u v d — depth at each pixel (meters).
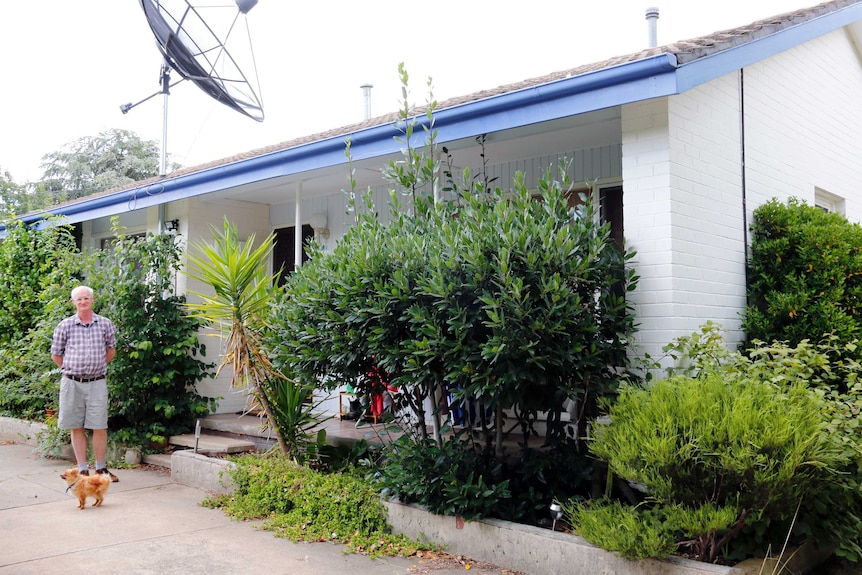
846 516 4.09
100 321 6.53
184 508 5.64
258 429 7.53
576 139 6.57
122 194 9.14
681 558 3.61
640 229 5.02
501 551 4.27
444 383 5.10
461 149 6.92
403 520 4.82
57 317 8.21
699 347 4.62
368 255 4.84
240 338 6.12
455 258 4.45
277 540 4.78
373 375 5.44
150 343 7.64
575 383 4.57
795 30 6.60
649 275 4.95
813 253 5.99
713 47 5.04
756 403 3.58
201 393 8.85
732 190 5.92
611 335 4.72
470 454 4.94
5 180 28.88
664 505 3.83
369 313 4.84
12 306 9.51
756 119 6.48
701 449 3.50
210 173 7.99
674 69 4.54
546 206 4.75
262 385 6.31
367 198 5.88
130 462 7.55
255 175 7.64
